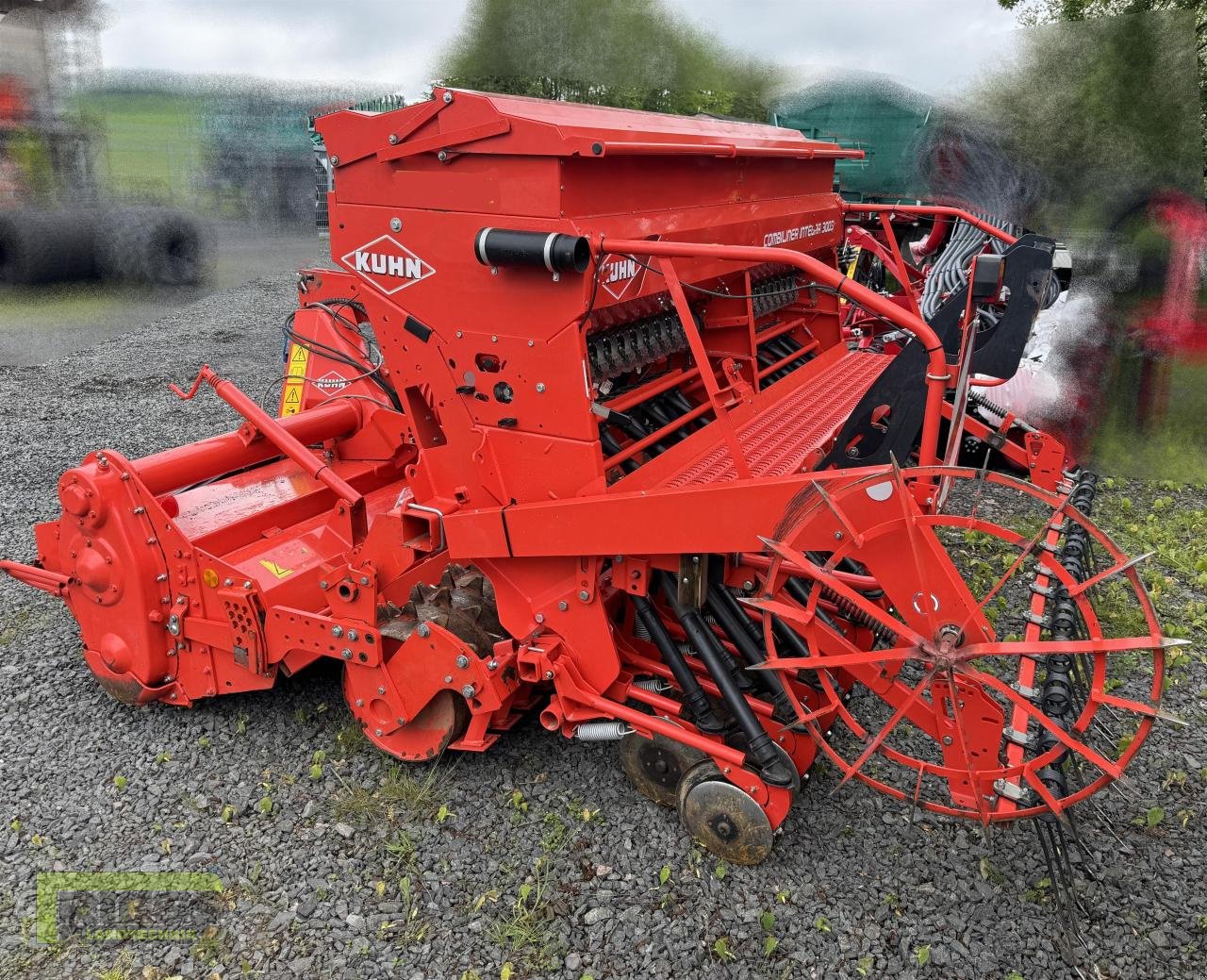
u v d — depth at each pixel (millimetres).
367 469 4461
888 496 2473
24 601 4879
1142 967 2727
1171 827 3320
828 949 2773
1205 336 7047
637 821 3275
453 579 3818
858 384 4598
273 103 15789
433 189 2977
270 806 3357
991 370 3523
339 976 2695
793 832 3229
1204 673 4289
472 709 3240
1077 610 4395
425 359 3170
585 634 3168
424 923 2871
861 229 6734
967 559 5324
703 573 2992
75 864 3113
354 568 3338
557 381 2914
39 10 12258
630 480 3068
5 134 12312
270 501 4070
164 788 3482
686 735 3043
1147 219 7211
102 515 3580
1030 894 2969
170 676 3842
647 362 3689
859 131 10086
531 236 2713
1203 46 7066
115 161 13812
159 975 2701
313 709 3957
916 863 3100
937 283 7699
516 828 3252
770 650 2734
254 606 3482
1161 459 6816
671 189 3398
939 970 2713
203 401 8719
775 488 2627
